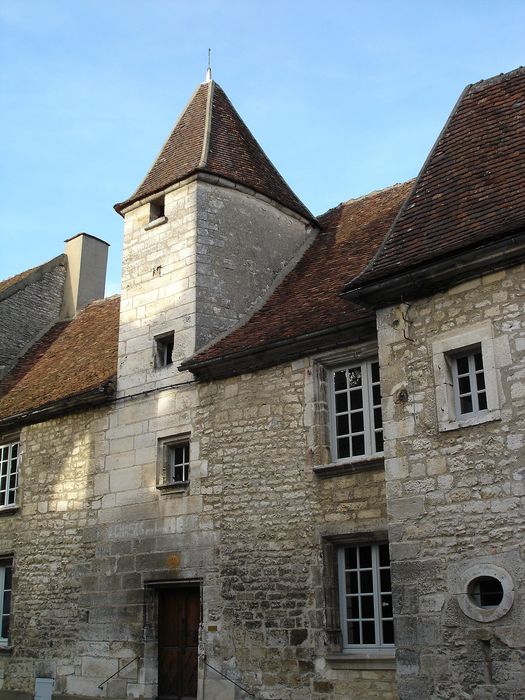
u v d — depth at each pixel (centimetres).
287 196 1505
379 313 955
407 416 894
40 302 1912
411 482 870
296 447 1094
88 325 1780
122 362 1357
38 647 1327
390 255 962
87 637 1256
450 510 832
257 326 1262
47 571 1361
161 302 1334
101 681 1213
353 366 1095
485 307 861
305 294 1285
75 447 1391
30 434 1491
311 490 1062
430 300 912
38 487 1435
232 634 1082
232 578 1104
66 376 1545
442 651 802
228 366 1191
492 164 973
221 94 1596
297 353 1124
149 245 1392
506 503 794
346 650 1002
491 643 771
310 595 1024
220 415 1190
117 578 1245
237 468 1146
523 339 823
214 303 1303
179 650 1165
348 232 1429
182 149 1470
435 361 884
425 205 998
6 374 1766
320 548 1031
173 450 1263
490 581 800
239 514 1123
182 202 1373
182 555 1170
